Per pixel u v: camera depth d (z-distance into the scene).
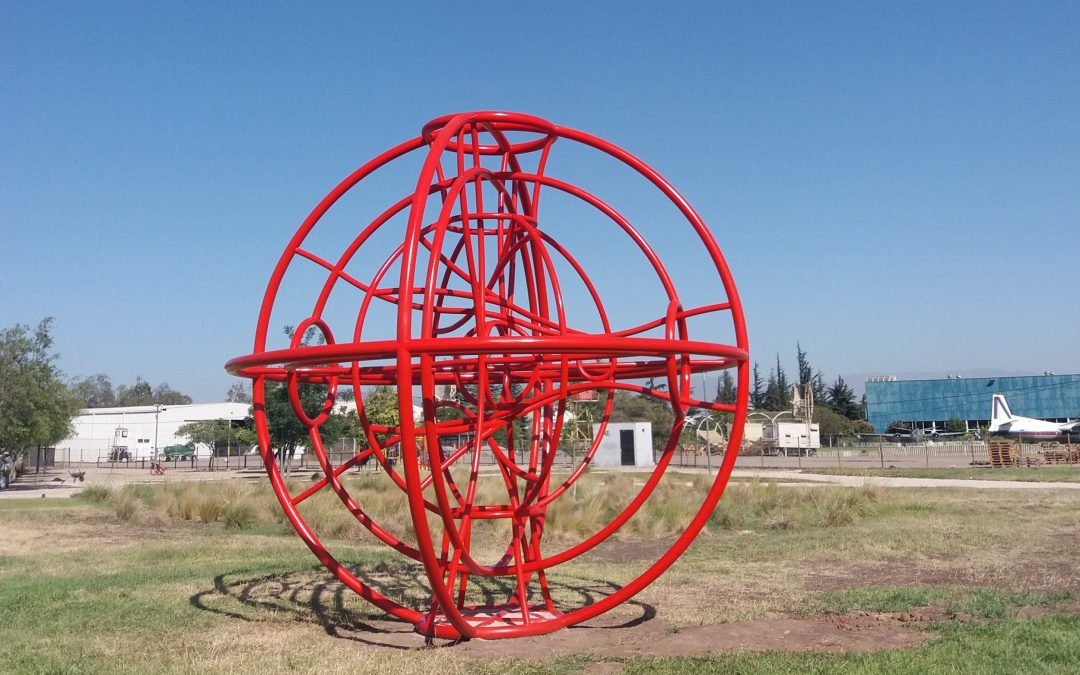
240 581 9.64
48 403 31.34
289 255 7.71
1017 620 7.17
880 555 11.42
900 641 6.61
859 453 49.41
